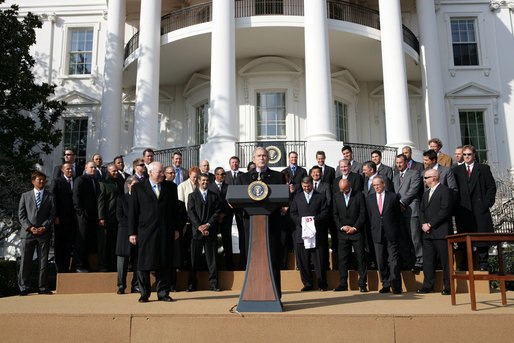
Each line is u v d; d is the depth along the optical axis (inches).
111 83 668.1
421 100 752.3
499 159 718.5
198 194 288.0
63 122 749.3
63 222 302.2
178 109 749.3
